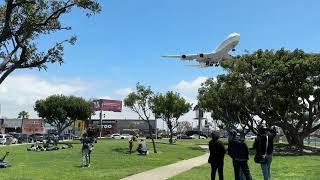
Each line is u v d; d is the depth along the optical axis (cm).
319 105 4878
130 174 2088
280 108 4962
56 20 1530
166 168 2462
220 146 1584
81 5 1477
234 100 5281
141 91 4197
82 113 8781
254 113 5262
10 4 1402
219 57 6625
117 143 5312
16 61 1480
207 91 5797
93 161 2775
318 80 4375
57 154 3406
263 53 4753
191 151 4394
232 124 5828
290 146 5231
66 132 11300
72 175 2005
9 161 2769
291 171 2208
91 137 2594
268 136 1487
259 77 4634
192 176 2023
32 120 9488
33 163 2625
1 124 11869
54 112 8525
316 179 1848
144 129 12512
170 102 6544
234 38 6562
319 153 4375
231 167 2517
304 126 4950
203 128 13238
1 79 1439
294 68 4344
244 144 1464
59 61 1535
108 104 13588
